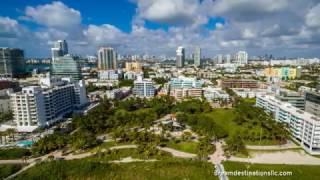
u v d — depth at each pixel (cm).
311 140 16362
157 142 17350
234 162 14975
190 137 18625
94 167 14088
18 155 16100
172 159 15212
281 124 19162
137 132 18612
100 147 17375
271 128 18738
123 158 15575
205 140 17412
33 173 13638
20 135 19912
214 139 18588
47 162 14812
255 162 15012
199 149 16438
